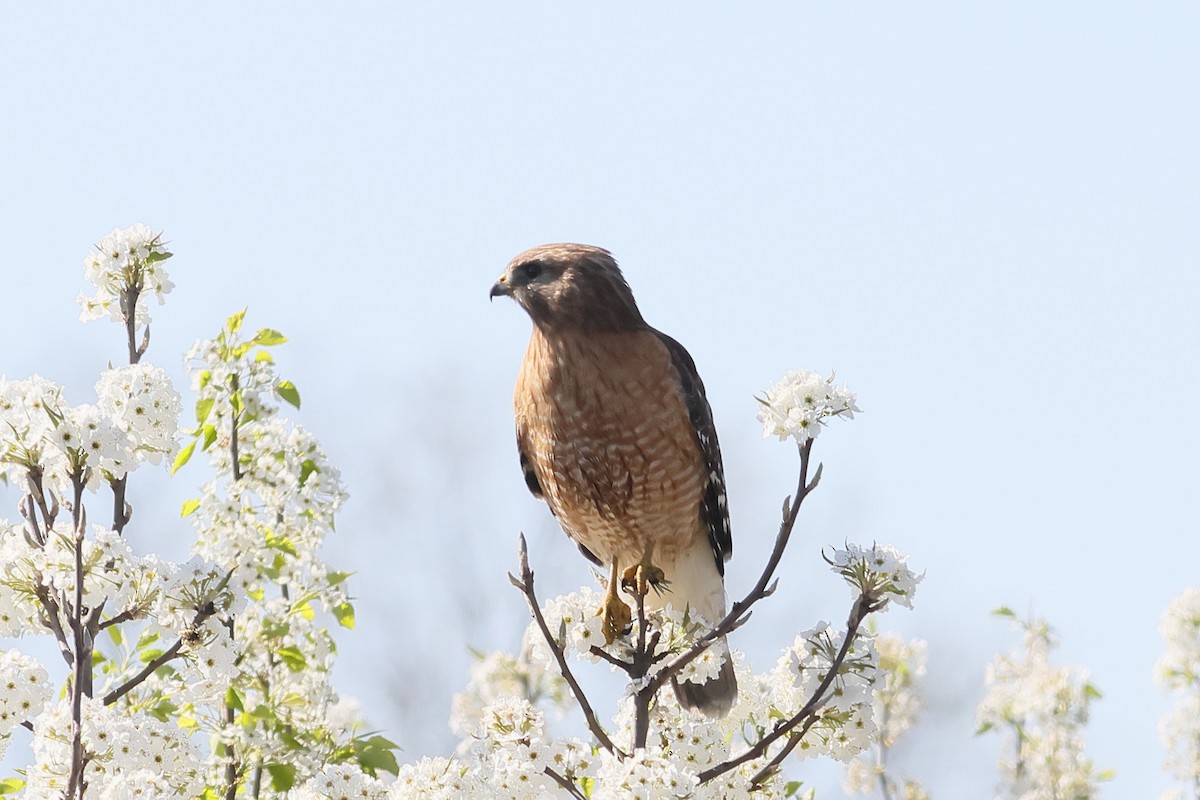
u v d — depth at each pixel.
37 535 9.04
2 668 9.04
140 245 10.20
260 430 12.52
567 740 9.30
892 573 8.80
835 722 9.28
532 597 9.01
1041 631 14.84
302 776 11.16
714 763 9.67
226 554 12.05
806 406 8.93
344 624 12.46
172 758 9.37
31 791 8.48
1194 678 14.50
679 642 9.79
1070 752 14.21
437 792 9.10
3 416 8.55
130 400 9.33
